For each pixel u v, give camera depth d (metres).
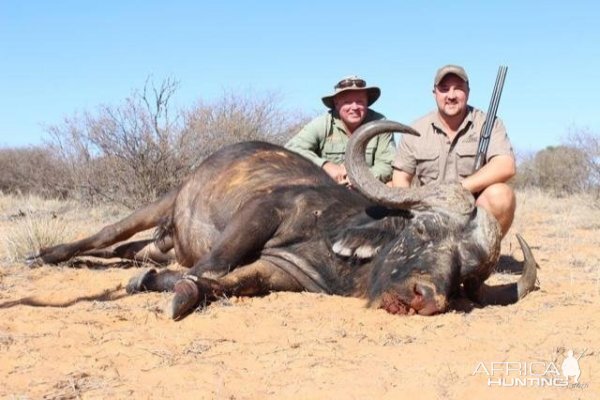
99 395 2.73
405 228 3.82
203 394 2.74
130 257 5.39
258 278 4.06
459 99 4.86
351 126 5.79
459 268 3.69
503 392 2.71
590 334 3.34
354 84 5.66
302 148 5.74
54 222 6.03
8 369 2.97
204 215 4.79
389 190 3.83
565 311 3.71
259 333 3.37
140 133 9.05
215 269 4.04
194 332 3.38
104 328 3.43
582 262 5.28
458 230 3.71
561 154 14.12
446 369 2.91
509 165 4.72
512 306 3.86
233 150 4.95
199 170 4.97
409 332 3.38
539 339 3.27
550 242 6.39
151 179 9.05
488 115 4.82
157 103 9.16
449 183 3.84
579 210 9.07
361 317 3.59
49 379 2.87
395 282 3.66
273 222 4.20
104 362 3.03
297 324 3.50
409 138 5.10
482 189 4.70
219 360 3.05
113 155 9.12
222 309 3.69
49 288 4.41
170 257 5.38
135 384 2.83
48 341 3.25
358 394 2.72
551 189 13.67
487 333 3.37
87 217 8.23
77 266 5.23
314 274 4.10
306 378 2.87
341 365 2.99
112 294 4.17
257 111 10.59
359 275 3.99
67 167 10.47
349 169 3.90
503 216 4.68
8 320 3.55
